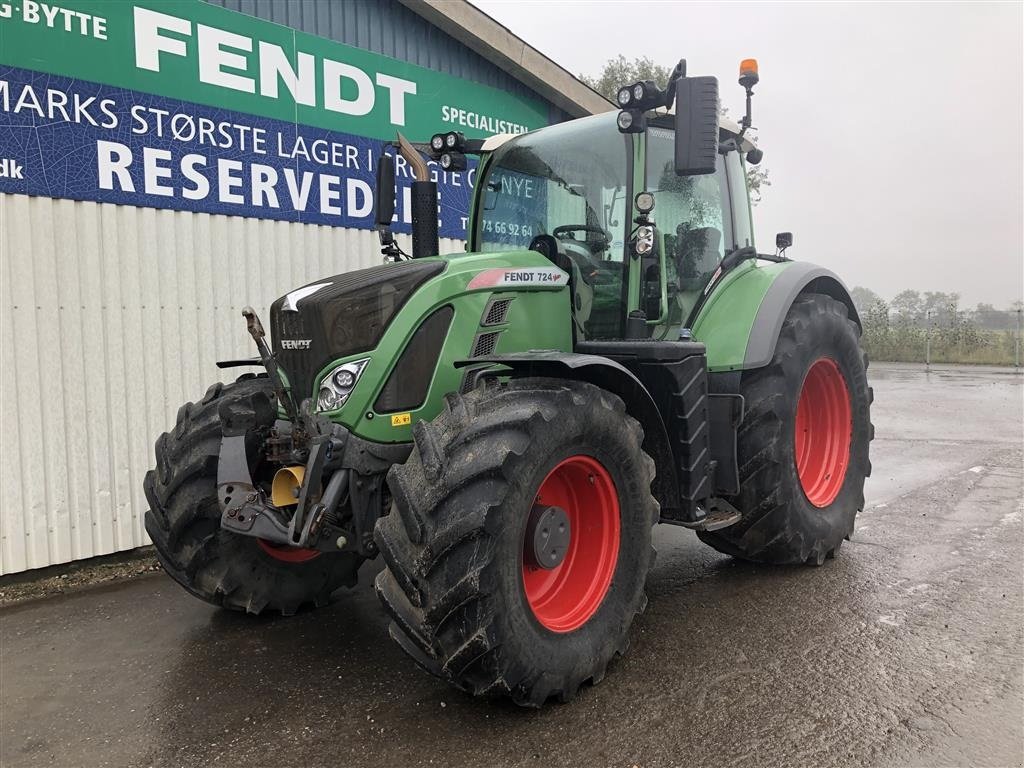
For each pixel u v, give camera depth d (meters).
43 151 4.24
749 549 3.98
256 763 2.44
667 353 3.22
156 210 4.72
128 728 2.68
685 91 3.07
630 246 3.54
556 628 2.75
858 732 2.52
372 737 2.57
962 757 2.38
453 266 3.19
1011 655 3.06
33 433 4.28
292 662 3.20
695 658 3.09
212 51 4.92
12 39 4.11
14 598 4.09
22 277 4.20
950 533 4.76
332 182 5.67
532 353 2.90
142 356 4.68
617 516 3.00
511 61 6.87
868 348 23.56
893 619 3.43
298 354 3.13
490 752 2.45
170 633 3.56
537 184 3.97
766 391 3.84
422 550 2.48
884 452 7.57
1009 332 22.55
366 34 5.86
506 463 2.48
